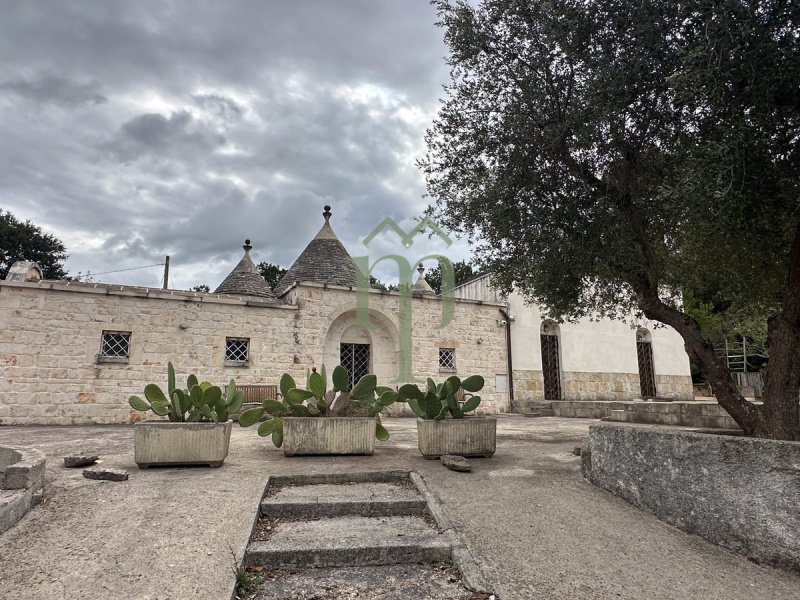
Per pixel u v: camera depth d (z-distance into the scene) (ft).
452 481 17.19
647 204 21.30
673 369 67.15
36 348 38.19
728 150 13.85
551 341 61.67
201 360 43.45
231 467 18.69
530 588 9.99
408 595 10.02
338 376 22.39
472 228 25.22
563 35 18.72
